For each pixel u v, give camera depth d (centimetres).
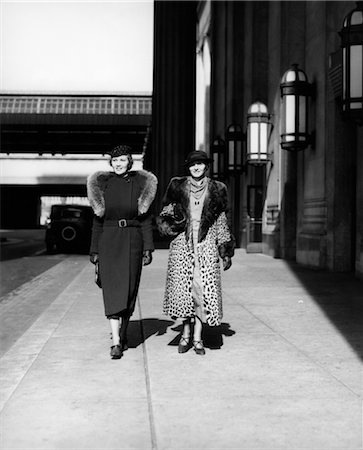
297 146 1420
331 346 559
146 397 402
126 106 5238
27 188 6994
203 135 4241
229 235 527
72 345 570
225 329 643
